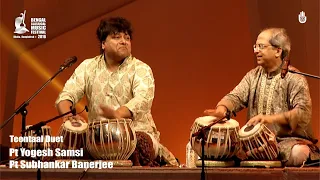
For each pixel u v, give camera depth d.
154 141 8.48
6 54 14.16
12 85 14.28
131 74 8.84
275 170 7.05
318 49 12.31
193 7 14.42
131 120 7.96
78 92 8.91
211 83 14.39
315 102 12.19
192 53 14.45
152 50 14.50
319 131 12.12
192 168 7.09
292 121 8.16
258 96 8.79
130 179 7.12
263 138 7.65
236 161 7.88
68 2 14.14
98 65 8.98
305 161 7.89
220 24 14.34
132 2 14.39
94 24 14.43
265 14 13.01
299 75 8.53
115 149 7.62
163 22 14.47
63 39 14.46
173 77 14.49
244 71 14.25
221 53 14.35
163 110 14.52
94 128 7.70
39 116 14.56
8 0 13.88
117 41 8.74
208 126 7.40
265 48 8.64
